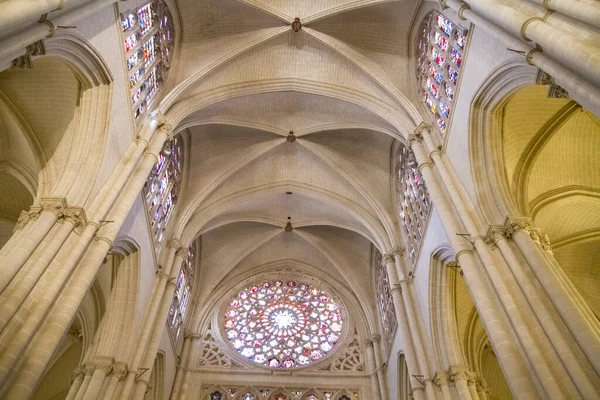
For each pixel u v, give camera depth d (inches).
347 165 968.9
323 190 1000.2
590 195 638.5
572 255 743.1
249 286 1126.4
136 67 653.9
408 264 820.0
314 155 980.6
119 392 607.5
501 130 573.6
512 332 427.5
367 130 927.0
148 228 723.4
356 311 1079.6
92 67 534.0
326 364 973.2
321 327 1049.5
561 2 370.9
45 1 376.8
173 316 902.4
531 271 449.7
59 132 557.3
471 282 486.9
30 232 442.6
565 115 575.2
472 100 569.0
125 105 605.9
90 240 486.9
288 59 866.1
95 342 636.1
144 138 650.8
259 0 810.2
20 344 374.9
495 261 482.0
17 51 366.6
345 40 842.8
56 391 847.1
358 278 1099.9
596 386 352.8
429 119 729.6
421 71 778.8
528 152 586.9
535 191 638.5
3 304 380.8
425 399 666.8
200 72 797.9
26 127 556.4
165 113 738.2
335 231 1097.4
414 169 798.5
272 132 946.7
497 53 511.5
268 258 1154.7
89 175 523.8
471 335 745.6
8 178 648.4
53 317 418.9
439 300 693.9
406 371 832.9
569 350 376.5
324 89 862.5
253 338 1018.7
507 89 520.7
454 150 617.6
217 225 1014.4
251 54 848.9
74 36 474.0
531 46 406.9
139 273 679.7
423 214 749.3
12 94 557.6
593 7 337.4
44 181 525.3
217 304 1077.1
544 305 417.4
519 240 474.0
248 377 933.8
